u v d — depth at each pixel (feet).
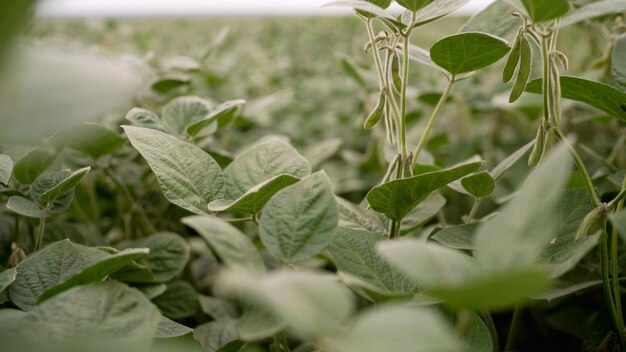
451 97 2.84
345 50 7.52
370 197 1.59
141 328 1.18
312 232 1.29
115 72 1.10
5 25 1.01
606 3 1.54
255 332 1.20
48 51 1.10
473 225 1.66
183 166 1.59
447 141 3.43
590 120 2.60
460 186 1.90
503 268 0.97
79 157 2.35
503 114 3.66
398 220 1.67
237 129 4.25
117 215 2.89
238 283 1.03
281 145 1.71
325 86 5.81
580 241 1.45
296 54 7.39
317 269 2.53
